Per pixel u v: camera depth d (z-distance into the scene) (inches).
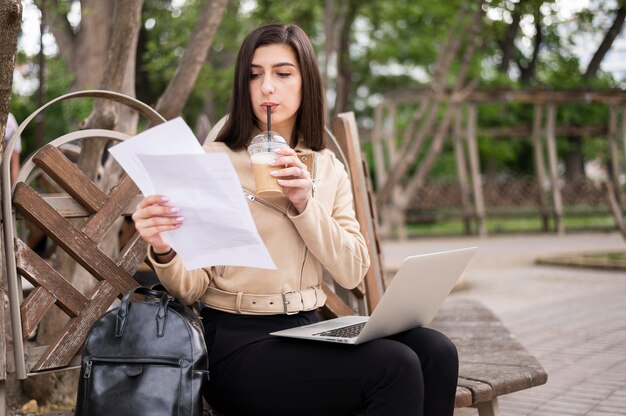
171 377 84.0
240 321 98.7
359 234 107.2
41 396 150.8
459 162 658.8
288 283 100.3
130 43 134.0
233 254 86.0
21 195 96.4
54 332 146.0
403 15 623.5
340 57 590.6
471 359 132.6
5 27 84.0
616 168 662.5
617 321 247.0
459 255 100.2
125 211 104.7
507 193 676.1
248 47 105.2
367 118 930.7
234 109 105.9
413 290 92.7
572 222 794.8
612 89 620.4
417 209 673.0
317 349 92.1
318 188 105.9
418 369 89.1
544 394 163.8
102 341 86.4
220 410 99.5
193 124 665.0
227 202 82.7
